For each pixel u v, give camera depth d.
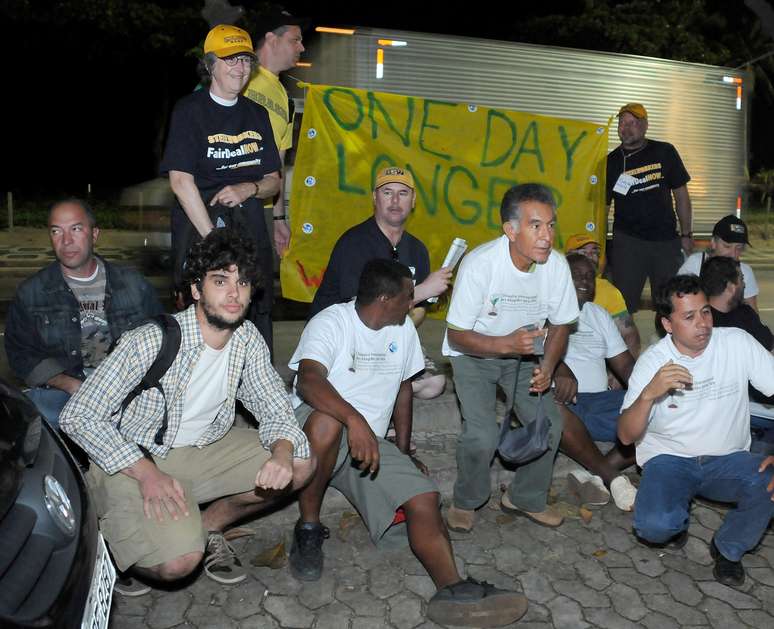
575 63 10.56
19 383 6.00
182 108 4.15
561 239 6.50
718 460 3.91
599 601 3.65
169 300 9.50
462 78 10.01
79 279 4.06
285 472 3.33
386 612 3.54
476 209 6.23
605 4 18.97
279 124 5.00
